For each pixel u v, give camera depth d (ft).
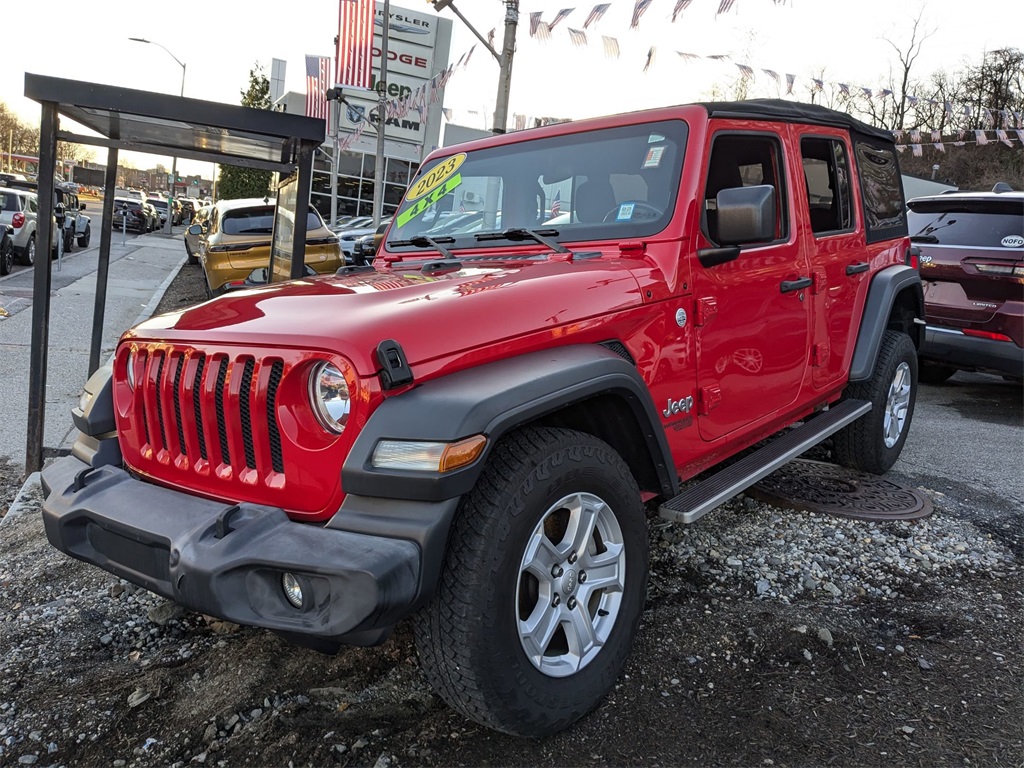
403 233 12.44
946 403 25.14
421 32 66.23
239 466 7.36
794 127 12.20
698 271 9.72
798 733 7.84
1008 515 14.26
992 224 23.30
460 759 7.39
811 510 13.65
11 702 8.23
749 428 11.09
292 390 6.95
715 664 9.05
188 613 10.09
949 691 8.59
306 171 15.76
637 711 8.16
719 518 13.42
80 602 10.37
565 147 11.14
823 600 10.69
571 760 7.41
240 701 8.22
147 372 8.04
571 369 7.50
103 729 7.80
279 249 22.70
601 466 7.81
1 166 312.29
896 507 13.94
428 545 6.27
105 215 17.16
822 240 12.77
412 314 7.09
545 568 7.42
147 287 47.85
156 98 13.88
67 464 8.68
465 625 6.64
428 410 6.53
